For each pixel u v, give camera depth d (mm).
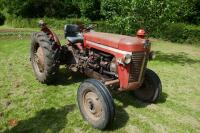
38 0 25953
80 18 25141
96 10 25203
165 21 9500
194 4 18438
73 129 4508
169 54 11820
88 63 5559
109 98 4223
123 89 4820
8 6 26109
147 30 9484
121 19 9203
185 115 5262
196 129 4750
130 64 4633
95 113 4492
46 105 5391
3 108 5230
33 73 7371
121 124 4727
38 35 6176
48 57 5820
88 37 5527
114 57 4934
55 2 26391
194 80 7594
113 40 4875
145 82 5504
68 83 6586
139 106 5473
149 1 8883
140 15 9141
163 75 7980
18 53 9961
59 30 20484
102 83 4395
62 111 5137
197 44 15906
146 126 4715
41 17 26812
